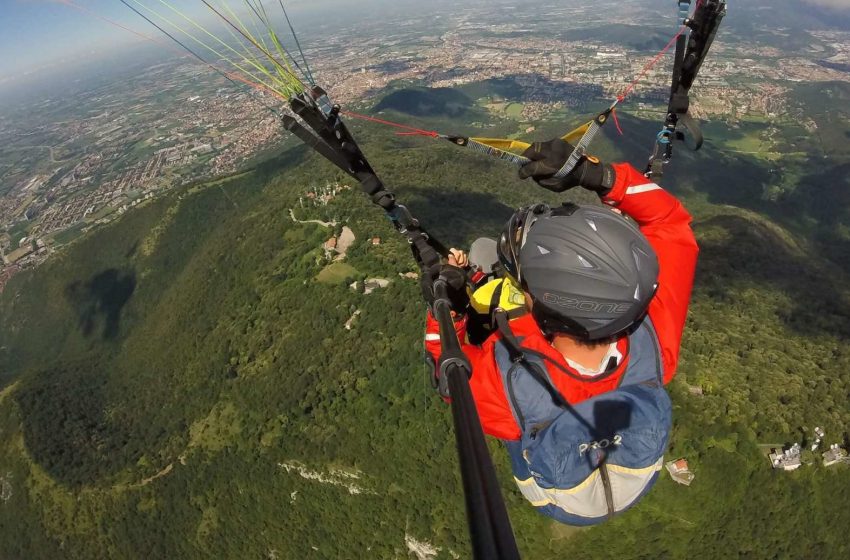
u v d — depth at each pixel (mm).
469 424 1302
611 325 1759
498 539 863
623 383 1870
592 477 1743
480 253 2697
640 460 1737
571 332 1799
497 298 2229
